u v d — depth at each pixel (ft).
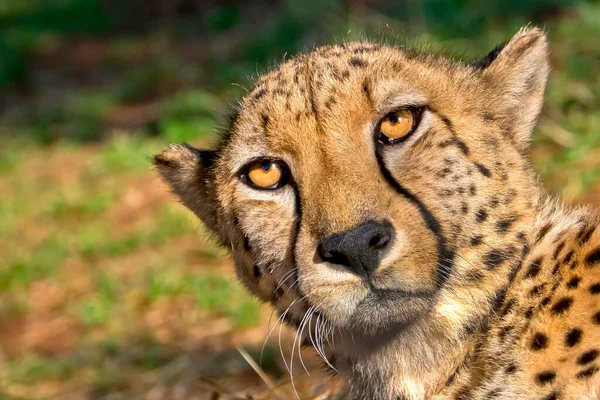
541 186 29.60
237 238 29.27
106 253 69.51
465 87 28.14
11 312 64.28
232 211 28.94
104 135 96.89
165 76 107.96
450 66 28.84
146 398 49.19
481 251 26.73
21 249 73.56
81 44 140.36
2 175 90.22
